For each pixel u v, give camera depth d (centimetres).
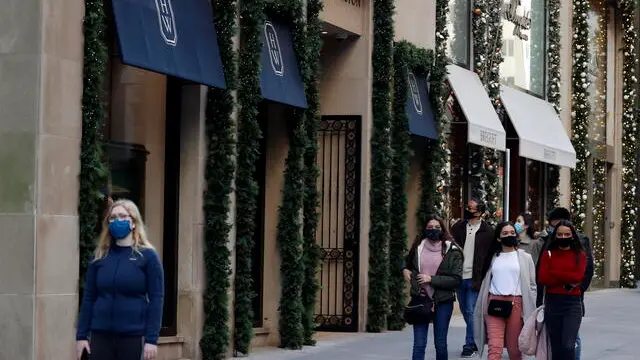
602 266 3731
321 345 1812
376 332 2025
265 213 1775
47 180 1218
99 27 1278
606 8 3756
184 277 1528
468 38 2617
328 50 2044
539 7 3138
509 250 1416
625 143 3841
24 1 1218
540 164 3219
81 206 1262
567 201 3344
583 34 3403
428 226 1413
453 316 2380
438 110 2258
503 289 1402
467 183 2577
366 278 2025
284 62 1716
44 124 1213
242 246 1592
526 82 3044
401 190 2084
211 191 1539
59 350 1231
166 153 1531
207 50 1505
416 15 2219
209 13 1528
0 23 1224
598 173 3662
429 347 1822
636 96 3897
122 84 1438
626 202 3834
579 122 3391
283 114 1777
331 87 2041
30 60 1213
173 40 1422
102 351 927
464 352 1717
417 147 2262
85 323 940
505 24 2864
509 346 1412
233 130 1556
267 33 1684
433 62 2247
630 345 1927
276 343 1762
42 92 1212
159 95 1517
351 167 2028
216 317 1538
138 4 1362
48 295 1217
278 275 1766
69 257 1246
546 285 1371
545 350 1377
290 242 1758
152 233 1508
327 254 2034
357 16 2012
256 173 1766
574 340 1361
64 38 1241
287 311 1756
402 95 2088
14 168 1215
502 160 2725
